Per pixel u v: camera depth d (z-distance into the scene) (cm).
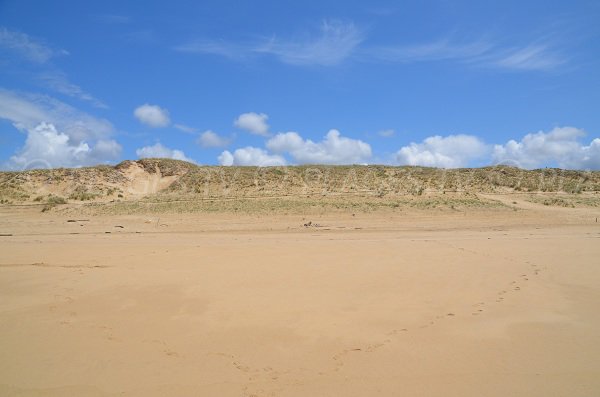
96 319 995
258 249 1945
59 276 1419
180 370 738
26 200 4384
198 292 1205
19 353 811
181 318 995
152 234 2777
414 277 1366
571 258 1692
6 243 2269
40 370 741
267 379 704
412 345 830
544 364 746
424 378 702
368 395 652
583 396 642
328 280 1330
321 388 674
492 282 1299
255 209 3728
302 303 1095
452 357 777
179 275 1416
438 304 1079
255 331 908
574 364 744
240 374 722
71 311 1053
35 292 1222
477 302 1095
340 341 852
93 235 2719
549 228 3050
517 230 2931
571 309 1037
